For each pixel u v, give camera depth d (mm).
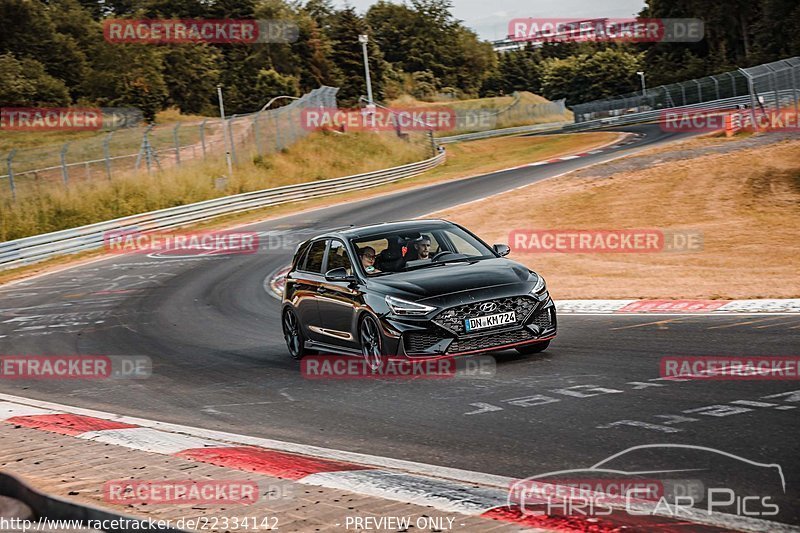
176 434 6605
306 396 7871
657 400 6363
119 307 16984
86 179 37562
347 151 50125
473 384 7562
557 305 12688
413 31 138000
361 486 4719
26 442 6594
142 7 108562
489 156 59250
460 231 9492
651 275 15641
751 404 5980
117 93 79500
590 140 58625
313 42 102562
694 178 25812
